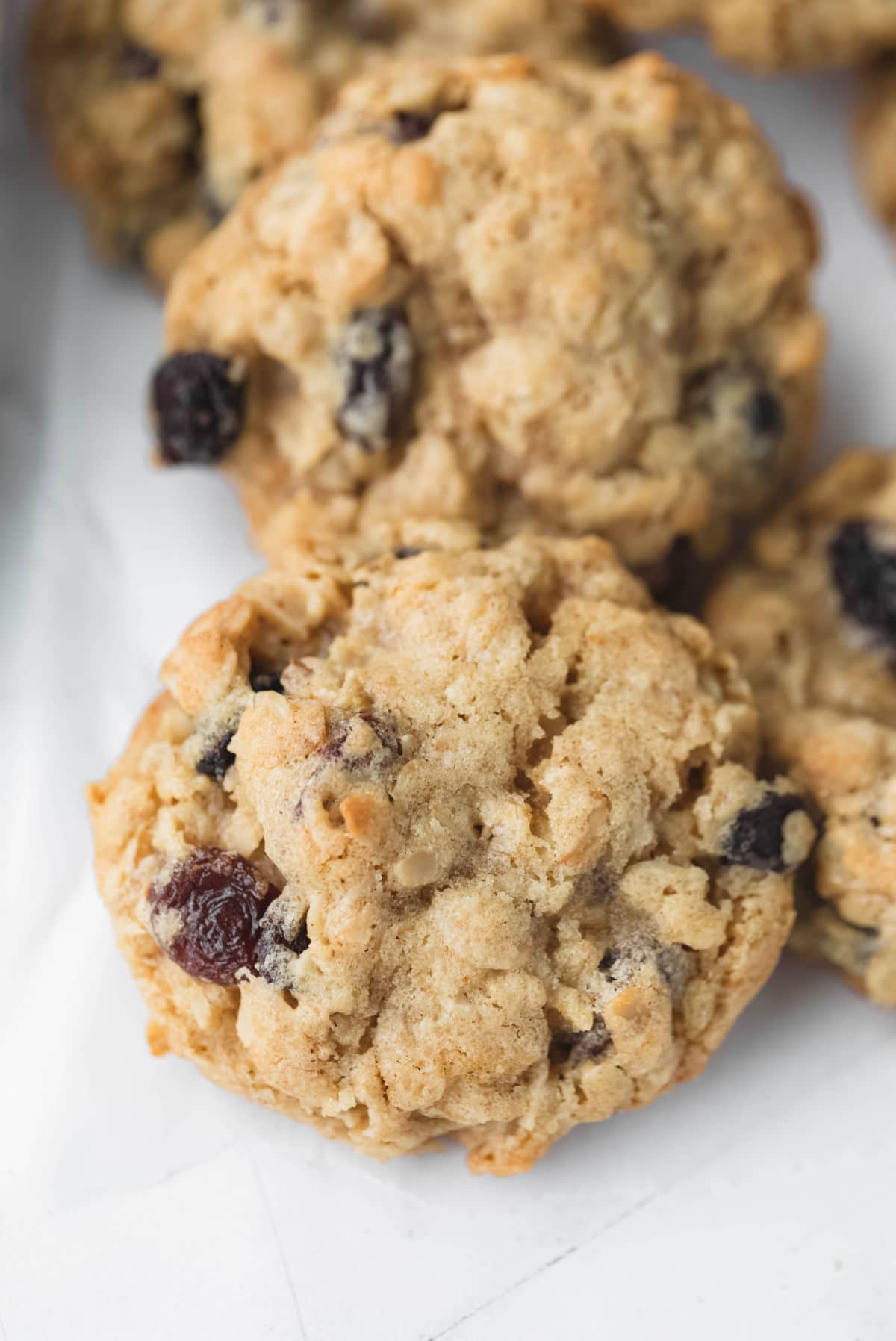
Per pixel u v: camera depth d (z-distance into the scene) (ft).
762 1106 0.96
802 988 0.98
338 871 0.89
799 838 0.94
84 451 1.09
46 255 1.12
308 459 0.99
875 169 1.11
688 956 0.92
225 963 0.90
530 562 0.95
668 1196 0.94
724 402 1.00
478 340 0.98
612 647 0.93
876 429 1.09
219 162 1.08
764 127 1.14
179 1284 0.93
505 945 0.89
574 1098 0.91
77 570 1.06
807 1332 0.92
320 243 0.97
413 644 0.92
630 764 0.92
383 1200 0.94
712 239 1.00
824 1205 0.94
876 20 1.07
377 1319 0.93
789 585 1.03
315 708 0.91
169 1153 0.95
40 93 1.11
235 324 0.98
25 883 1.00
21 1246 0.94
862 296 1.12
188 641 0.93
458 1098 0.90
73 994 0.97
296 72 1.08
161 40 1.09
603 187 0.97
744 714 0.94
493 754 0.91
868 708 1.00
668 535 1.00
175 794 0.92
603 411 0.97
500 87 0.99
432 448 0.98
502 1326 0.93
